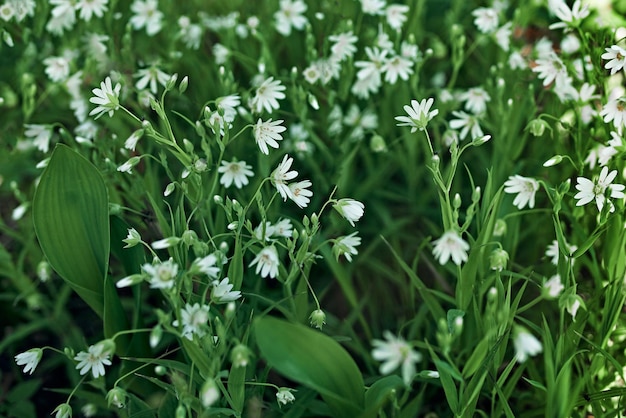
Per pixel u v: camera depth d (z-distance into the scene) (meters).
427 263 0.93
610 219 0.82
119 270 0.97
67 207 0.79
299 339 0.71
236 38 1.08
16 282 0.92
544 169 0.94
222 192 0.86
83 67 1.06
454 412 0.76
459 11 1.08
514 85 0.96
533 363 0.85
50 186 0.78
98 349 0.72
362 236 0.98
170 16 1.09
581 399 0.80
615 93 0.88
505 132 0.93
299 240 0.91
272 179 0.78
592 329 0.86
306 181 0.79
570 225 0.92
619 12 0.96
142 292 0.94
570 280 0.83
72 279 0.80
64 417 0.77
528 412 0.83
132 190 0.89
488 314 0.76
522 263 0.94
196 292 0.83
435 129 0.95
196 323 0.73
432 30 1.13
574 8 0.85
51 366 0.93
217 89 1.01
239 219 0.77
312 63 0.96
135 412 0.82
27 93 0.98
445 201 0.77
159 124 0.99
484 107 0.97
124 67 1.03
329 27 1.03
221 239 0.85
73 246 0.80
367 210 0.99
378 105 1.04
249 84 1.04
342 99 0.99
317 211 0.97
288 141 0.97
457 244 0.73
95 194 0.79
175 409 0.80
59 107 1.06
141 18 1.06
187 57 1.06
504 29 0.99
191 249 0.84
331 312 0.96
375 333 0.93
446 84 1.09
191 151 0.79
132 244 0.76
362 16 1.05
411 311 0.92
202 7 1.12
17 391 0.89
